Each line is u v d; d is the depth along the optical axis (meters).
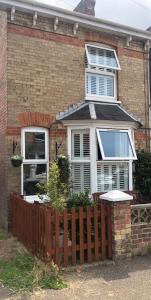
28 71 6.71
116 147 6.94
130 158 7.03
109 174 7.09
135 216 4.96
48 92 6.89
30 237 5.03
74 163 6.97
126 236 4.68
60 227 4.39
